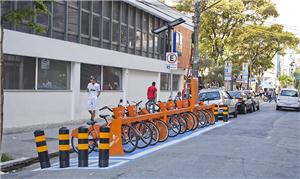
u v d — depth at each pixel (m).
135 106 12.77
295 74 83.75
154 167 9.26
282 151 12.08
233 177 8.37
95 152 11.86
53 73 18.48
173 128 15.07
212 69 46.34
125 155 11.02
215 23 45.72
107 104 23.17
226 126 18.77
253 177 8.44
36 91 17.08
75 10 19.98
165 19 30.94
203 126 18.27
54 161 10.91
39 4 10.39
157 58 30.62
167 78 32.88
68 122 18.95
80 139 9.59
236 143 13.24
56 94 18.45
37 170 9.47
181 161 9.97
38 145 9.73
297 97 34.66
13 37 15.62
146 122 12.62
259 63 54.53
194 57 24.39
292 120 24.06
